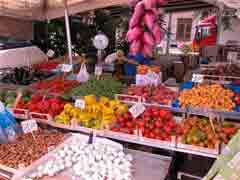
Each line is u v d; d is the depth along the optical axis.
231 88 2.91
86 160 2.07
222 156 1.36
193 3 5.87
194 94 2.70
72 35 5.71
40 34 5.33
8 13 3.98
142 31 1.67
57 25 5.55
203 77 3.40
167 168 2.11
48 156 2.15
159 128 2.32
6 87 3.65
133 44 1.69
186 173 2.36
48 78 3.89
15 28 4.28
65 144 2.35
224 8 4.14
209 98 2.59
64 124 2.71
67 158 2.12
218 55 7.73
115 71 4.58
